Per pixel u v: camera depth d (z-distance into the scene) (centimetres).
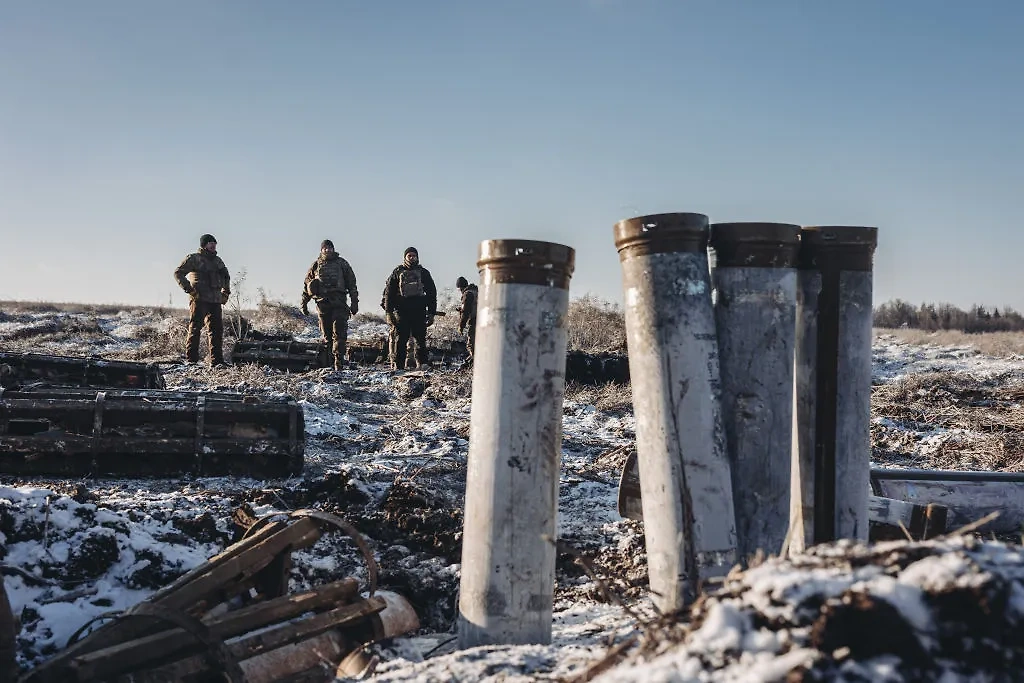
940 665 189
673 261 306
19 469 636
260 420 692
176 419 673
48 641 353
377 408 1106
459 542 502
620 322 2055
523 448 320
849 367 340
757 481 313
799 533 345
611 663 231
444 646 356
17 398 663
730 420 315
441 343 1702
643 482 315
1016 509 518
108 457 655
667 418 305
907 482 525
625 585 444
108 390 727
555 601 440
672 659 204
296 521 371
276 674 322
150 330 2216
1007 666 190
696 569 299
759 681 187
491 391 324
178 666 300
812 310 343
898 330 2958
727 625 205
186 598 326
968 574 198
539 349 322
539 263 320
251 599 370
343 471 605
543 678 250
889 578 203
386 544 508
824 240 340
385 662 332
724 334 318
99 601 382
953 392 1364
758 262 316
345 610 353
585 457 825
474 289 1501
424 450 820
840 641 192
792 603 203
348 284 1450
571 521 557
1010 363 1870
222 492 593
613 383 1269
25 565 390
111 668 289
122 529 421
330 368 1453
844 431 340
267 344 1510
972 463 815
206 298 1367
